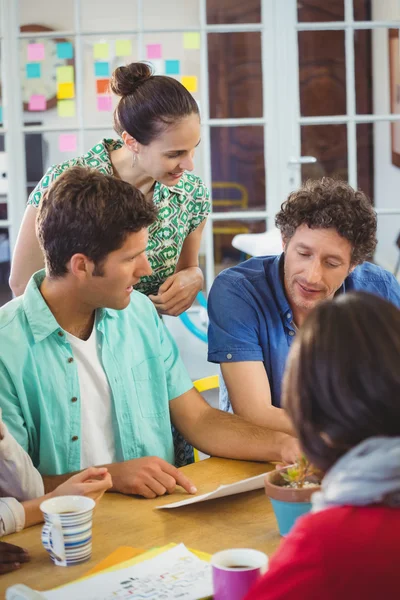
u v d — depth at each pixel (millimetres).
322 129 5211
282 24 5102
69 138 5148
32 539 1541
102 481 1601
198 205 2641
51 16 5105
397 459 900
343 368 936
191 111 2283
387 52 5113
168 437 2062
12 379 1829
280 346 2186
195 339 5234
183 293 2549
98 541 1520
